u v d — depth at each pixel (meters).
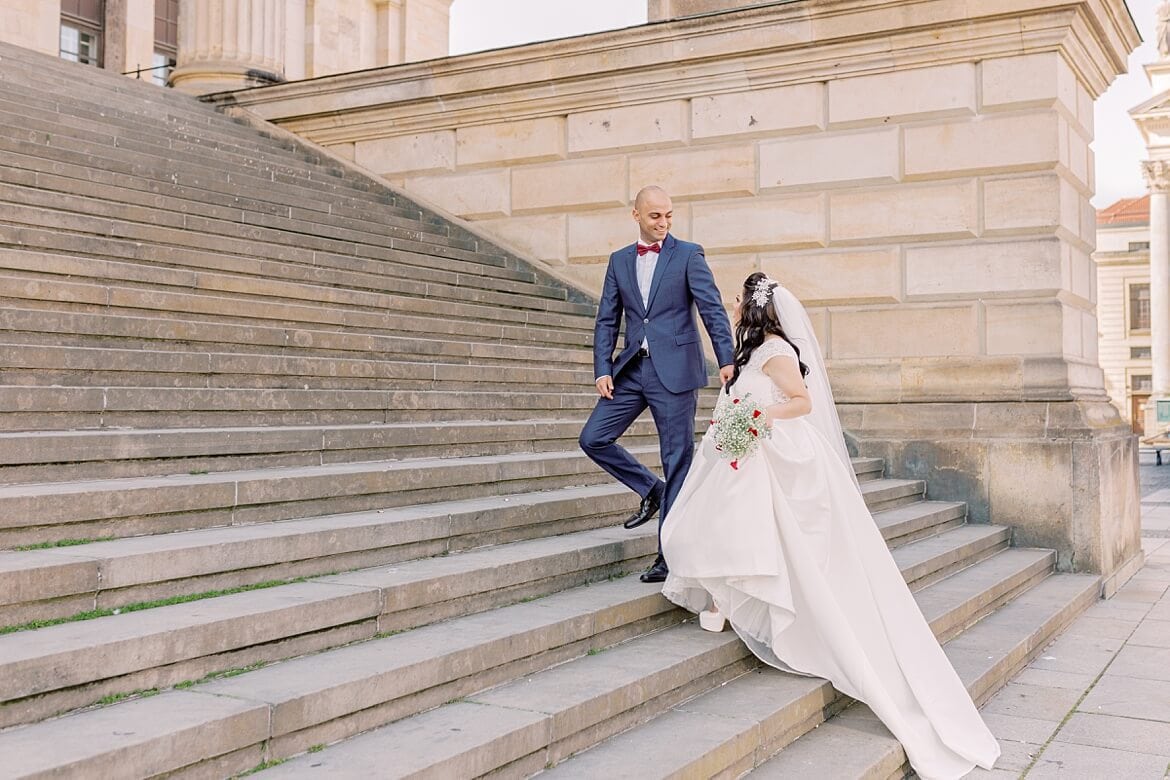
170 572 3.67
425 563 4.57
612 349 5.25
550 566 4.83
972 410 9.40
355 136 13.30
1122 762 4.62
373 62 24.86
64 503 3.82
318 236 9.66
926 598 6.57
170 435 4.79
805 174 10.50
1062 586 8.12
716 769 3.73
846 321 10.28
